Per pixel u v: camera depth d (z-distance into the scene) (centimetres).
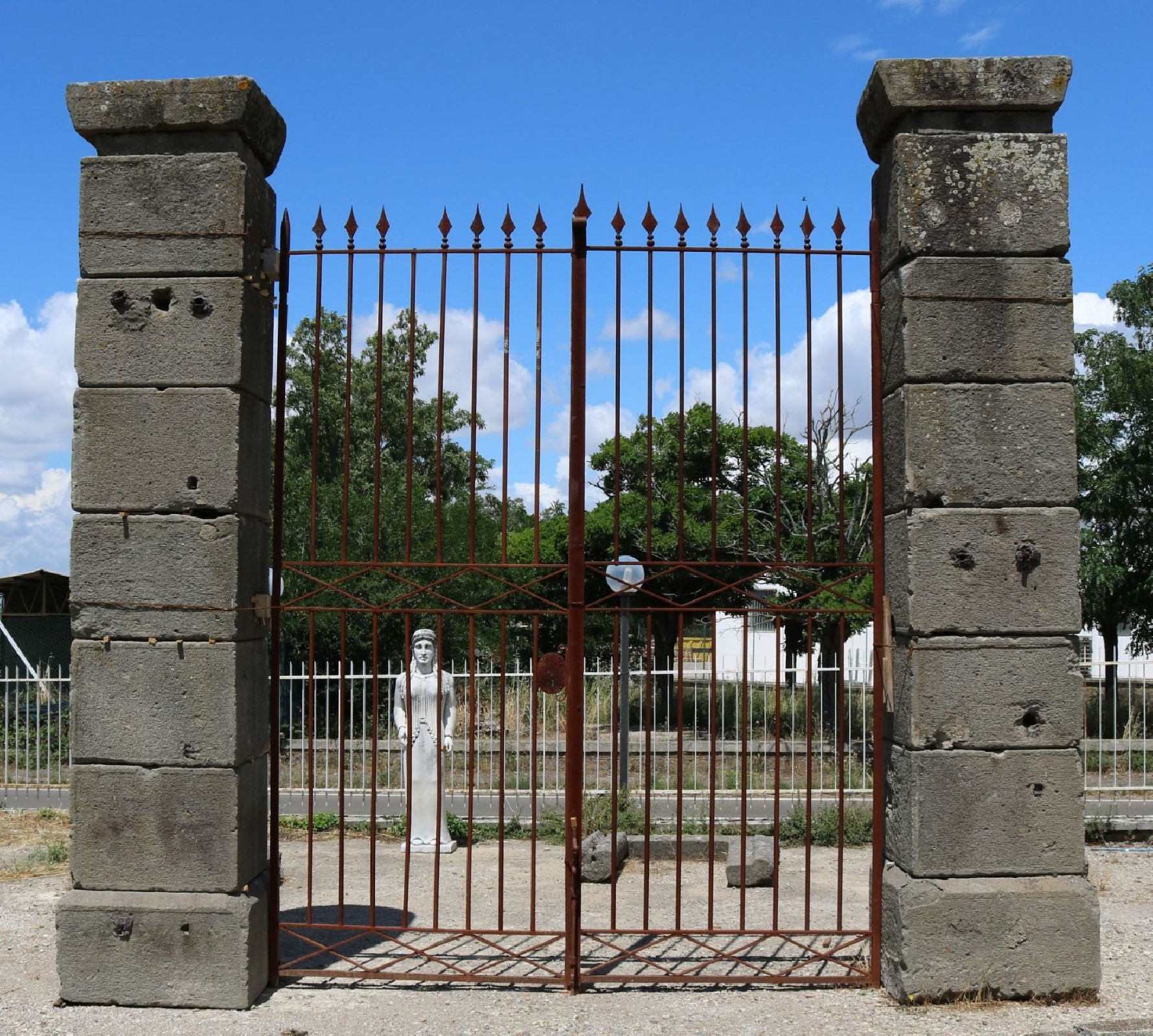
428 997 596
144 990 578
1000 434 588
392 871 979
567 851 609
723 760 1194
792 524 1538
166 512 594
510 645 1908
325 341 1941
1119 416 1684
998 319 591
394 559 1714
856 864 984
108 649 591
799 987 606
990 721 579
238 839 584
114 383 597
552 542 1977
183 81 596
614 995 598
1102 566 1605
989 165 594
